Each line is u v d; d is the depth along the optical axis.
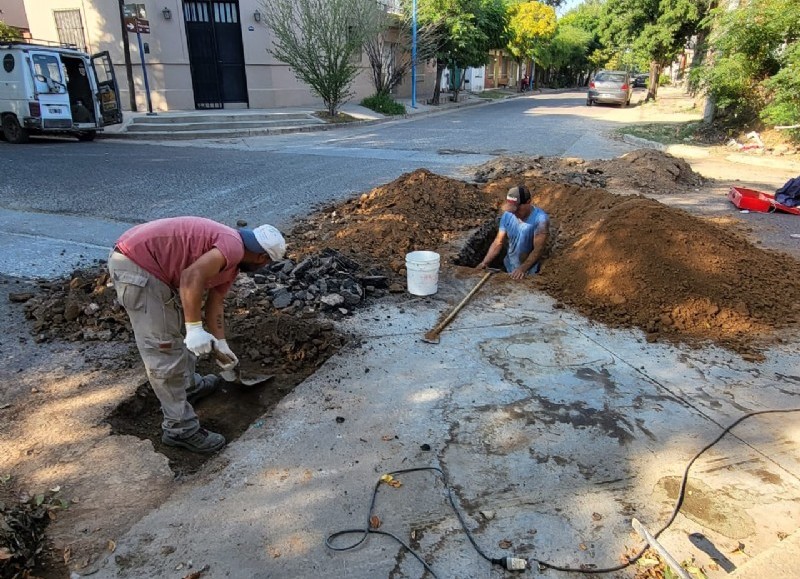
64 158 11.12
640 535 2.33
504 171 9.59
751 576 2.06
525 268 5.31
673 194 8.74
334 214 6.96
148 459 2.75
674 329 4.16
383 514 2.44
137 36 16.89
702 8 21.64
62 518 2.39
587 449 2.87
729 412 3.19
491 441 2.92
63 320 4.06
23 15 23.75
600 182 9.02
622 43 25.70
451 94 32.56
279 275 4.84
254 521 2.38
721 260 4.77
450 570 2.18
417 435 2.95
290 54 18.05
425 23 23.94
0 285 4.64
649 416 3.14
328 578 2.13
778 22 12.29
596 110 25.14
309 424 3.03
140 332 2.62
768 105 12.77
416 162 11.20
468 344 3.93
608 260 4.82
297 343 3.84
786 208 7.56
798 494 2.59
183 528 2.34
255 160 11.24
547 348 3.89
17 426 2.96
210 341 2.50
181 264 2.55
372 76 22.81
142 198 7.74
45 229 6.17
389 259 5.51
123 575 2.12
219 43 18.64
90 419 3.03
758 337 4.07
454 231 6.44
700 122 16.00
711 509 2.50
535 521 2.42
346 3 17.80
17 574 2.11
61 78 13.32
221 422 3.17
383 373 3.53
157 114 16.88
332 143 14.12
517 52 44.34
